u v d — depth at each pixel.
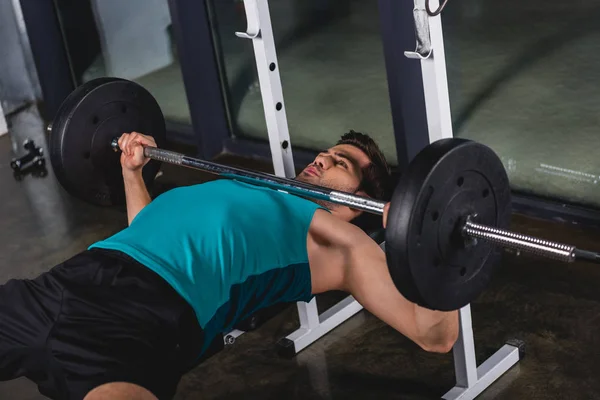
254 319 2.05
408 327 1.62
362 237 1.64
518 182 2.74
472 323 2.24
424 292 1.39
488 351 2.13
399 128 2.72
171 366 1.50
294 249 1.64
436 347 1.65
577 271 2.38
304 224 1.65
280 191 1.71
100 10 3.60
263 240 1.61
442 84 1.67
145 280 1.52
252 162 3.31
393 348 2.19
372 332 2.26
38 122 3.75
